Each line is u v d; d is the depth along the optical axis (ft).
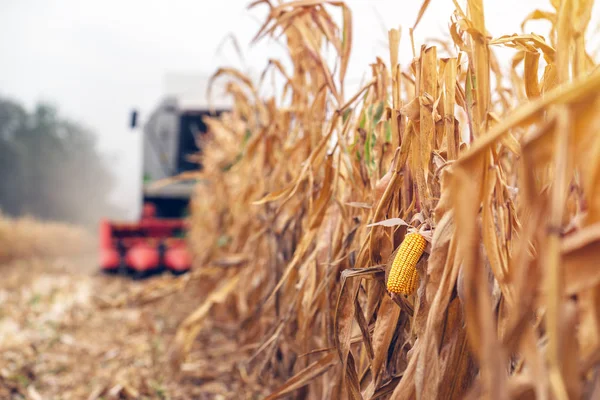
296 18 8.47
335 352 6.44
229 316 14.84
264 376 10.93
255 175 12.87
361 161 7.47
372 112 7.33
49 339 16.03
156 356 13.96
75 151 199.21
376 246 5.91
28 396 11.73
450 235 4.29
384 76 7.25
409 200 6.01
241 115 17.60
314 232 7.92
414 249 4.95
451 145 5.35
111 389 11.93
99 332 17.01
